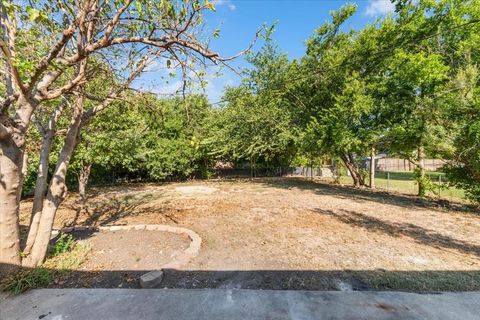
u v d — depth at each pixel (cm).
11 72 308
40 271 334
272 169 2267
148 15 296
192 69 316
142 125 897
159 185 1552
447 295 288
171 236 497
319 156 1616
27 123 339
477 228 565
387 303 269
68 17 323
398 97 1015
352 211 735
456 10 948
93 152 821
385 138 1037
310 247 444
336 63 1162
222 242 471
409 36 1038
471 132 710
